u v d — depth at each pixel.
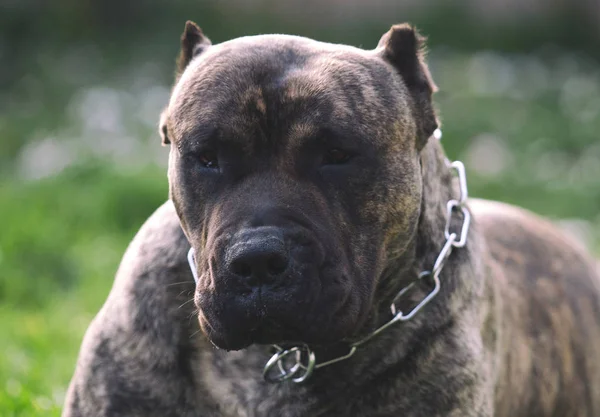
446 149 23.20
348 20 31.08
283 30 30.36
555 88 28.25
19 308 12.00
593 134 24.41
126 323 6.37
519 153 23.05
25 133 21.81
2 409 8.06
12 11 28.11
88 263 13.20
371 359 6.20
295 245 5.44
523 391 7.42
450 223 6.63
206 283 5.64
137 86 25.47
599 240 16.91
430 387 6.24
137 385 6.27
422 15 32.12
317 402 6.25
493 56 30.89
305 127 5.71
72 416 6.42
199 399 6.31
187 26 6.73
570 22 32.47
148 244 6.56
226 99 5.78
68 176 17.44
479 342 6.52
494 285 7.09
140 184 16.08
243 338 5.51
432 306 6.33
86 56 27.25
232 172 5.79
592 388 8.18
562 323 8.00
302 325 5.42
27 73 25.75
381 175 5.91
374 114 5.91
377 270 5.96
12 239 13.04
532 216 9.08
